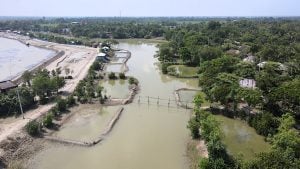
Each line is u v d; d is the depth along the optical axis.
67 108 78.25
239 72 102.38
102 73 119.12
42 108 75.94
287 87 69.56
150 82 107.38
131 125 69.25
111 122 69.62
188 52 135.88
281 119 61.38
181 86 101.62
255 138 61.47
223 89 73.00
